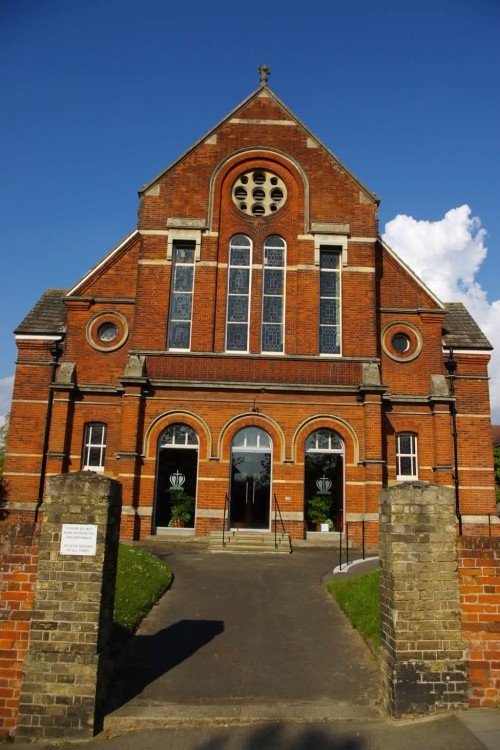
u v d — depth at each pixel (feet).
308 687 27.27
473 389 72.54
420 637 24.18
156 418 66.13
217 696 26.22
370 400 65.98
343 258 70.79
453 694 23.89
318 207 72.08
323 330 70.13
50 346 72.43
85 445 68.85
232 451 66.18
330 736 22.77
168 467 66.13
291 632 34.53
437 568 24.61
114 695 26.11
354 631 34.65
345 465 65.67
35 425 70.28
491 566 24.82
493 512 69.15
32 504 67.77
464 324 77.92
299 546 62.75
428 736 22.26
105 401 69.31
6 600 24.18
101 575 24.09
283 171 73.20
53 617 23.80
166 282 69.77
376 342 69.21
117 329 71.46
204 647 31.94
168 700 25.75
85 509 24.57
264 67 75.87
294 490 64.90
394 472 67.97
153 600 39.32
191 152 73.36
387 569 25.38
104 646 24.68
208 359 67.67
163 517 65.26
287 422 66.28
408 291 72.69
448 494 25.07
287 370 67.56
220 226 71.51
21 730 22.95
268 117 74.49
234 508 65.21
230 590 43.50
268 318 70.23
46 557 24.21
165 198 71.97
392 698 23.97
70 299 71.67
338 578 46.11
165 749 22.11
